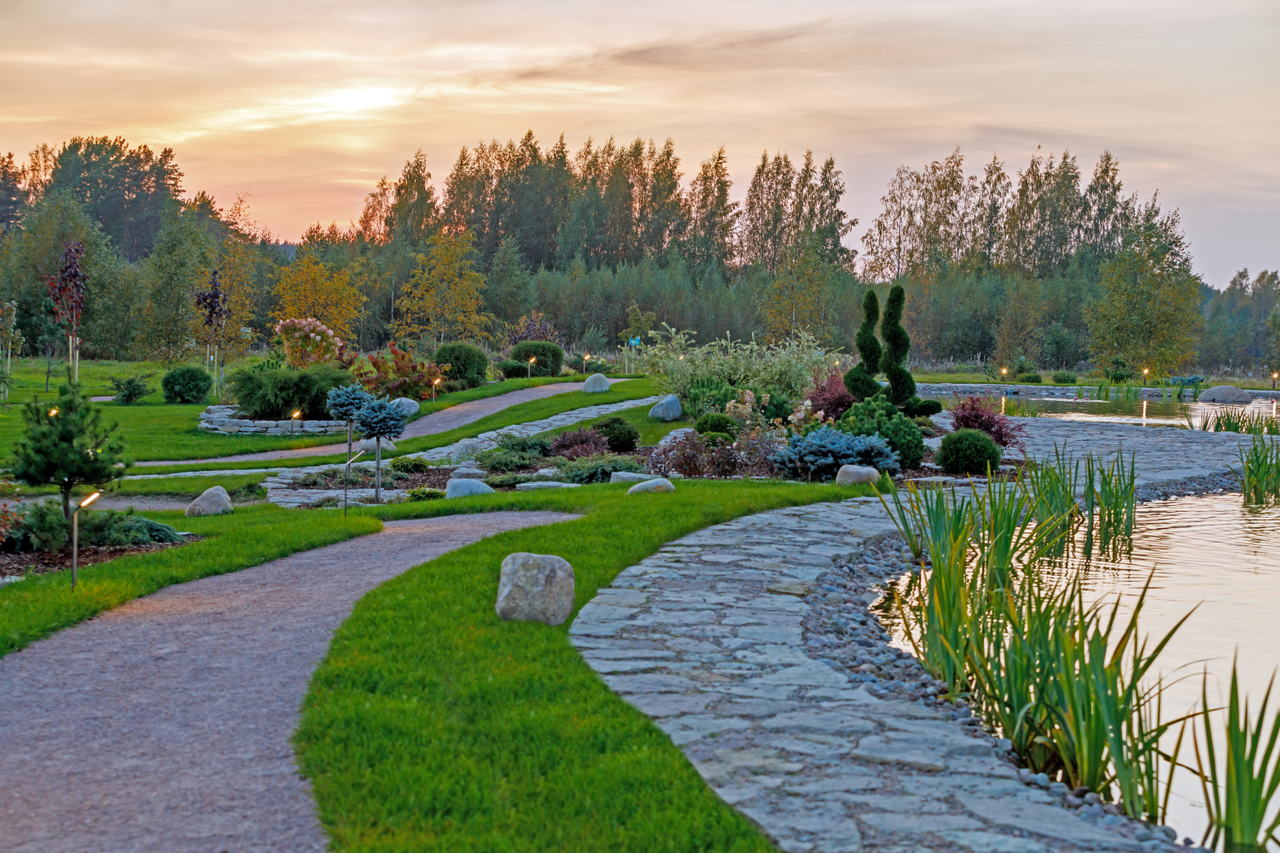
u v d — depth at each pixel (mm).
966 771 5258
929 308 80062
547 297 83938
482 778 4961
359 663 6785
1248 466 18250
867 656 7961
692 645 7641
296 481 20000
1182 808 5734
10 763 5137
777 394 25125
